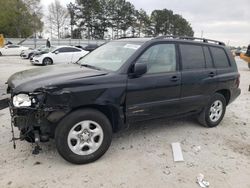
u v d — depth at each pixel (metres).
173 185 3.65
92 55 5.29
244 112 7.34
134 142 4.88
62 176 3.72
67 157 3.90
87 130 3.98
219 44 5.99
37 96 3.63
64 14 74.06
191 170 4.05
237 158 4.52
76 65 4.92
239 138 5.41
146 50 4.57
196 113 5.55
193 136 5.32
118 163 4.12
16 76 4.33
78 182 3.61
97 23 74.94
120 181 3.68
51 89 3.65
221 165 4.25
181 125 5.89
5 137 4.81
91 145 4.04
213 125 5.87
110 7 76.50
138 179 3.74
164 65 4.79
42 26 72.56
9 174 3.71
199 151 4.69
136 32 83.69
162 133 5.37
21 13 67.31
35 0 70.31
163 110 4.80
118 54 4.66
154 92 4.59
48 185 3.52
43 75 4.06
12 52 30.72
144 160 4.25
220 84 5.68
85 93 3.85
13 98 3.75
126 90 4.25
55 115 3.71
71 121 3.81
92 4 73.00
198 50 5.41
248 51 20.28
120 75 4.21
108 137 4.15
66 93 3.72
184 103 5.10
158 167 4.07
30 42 50.09
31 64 20.09
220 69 5.73
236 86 6.14
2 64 19.53
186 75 5.02
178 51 5.04
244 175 4.00
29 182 3.57
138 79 4.37
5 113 6.10
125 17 78.69
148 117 4.66
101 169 3.94
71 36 74.81
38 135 3.79
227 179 3.87
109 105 4.08
